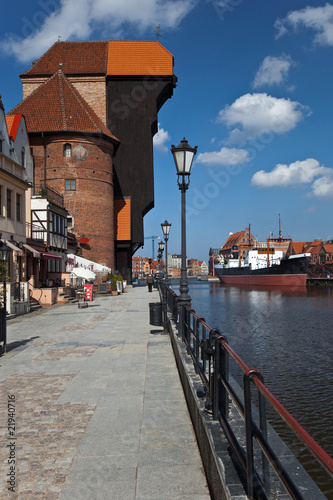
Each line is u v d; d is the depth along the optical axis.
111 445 4.68
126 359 9.28
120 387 7.04
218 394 4.05
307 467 6.14
